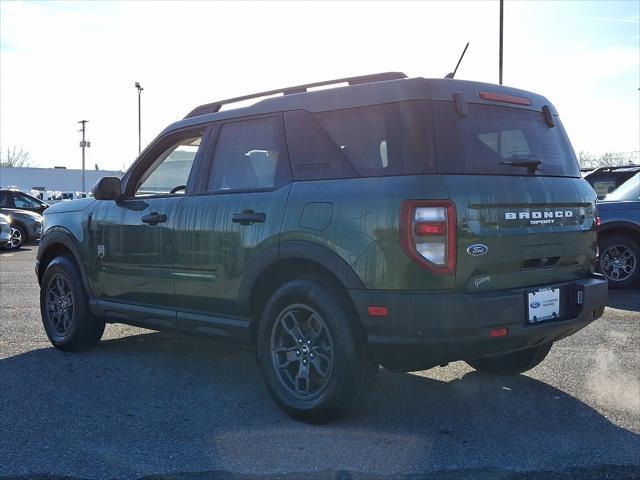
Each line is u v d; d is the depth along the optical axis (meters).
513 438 3.96
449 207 3.66
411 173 3.77
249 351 6.11
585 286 4.28
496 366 5.25
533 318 3.98
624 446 3.85
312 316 4.12
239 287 4.48
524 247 3.99
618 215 9.21
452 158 3.82
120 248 5.45
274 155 4.52
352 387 3.95
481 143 4.02
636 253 9.22
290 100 4.54
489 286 3.82
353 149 4.09
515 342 3.89
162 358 5.88
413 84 3.94
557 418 4.31
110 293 5.64
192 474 3.46
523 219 4.01
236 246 4.49
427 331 3.64
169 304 5.10
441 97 3.94
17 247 18.58
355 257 3.82
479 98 4.13
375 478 3.41
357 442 3.89
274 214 4.29
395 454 3.71
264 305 4.56
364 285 3.79
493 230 3.83
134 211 5.36
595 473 3.48
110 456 3.69
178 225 4.93
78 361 5.75
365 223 3.80
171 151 5.36
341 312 3.95
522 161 4.15
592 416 4.35
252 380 5.18
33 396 4.75
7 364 5.64
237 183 4.71
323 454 3.71
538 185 4.19
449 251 3.64
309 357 4.17
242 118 4.82
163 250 5.05
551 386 5.00
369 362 3.98
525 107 4.46
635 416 4.35
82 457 3.68
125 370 5.46
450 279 3.66
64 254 6.27
